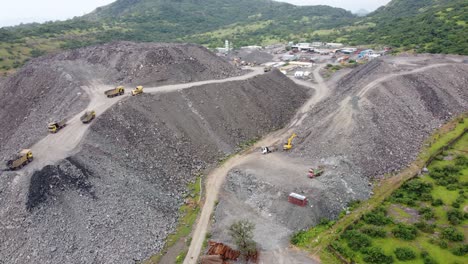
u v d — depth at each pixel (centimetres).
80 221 4784
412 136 7588
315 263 4606
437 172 6481
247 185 6169
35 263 4278
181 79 9069
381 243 4900
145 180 5969
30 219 4562
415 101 8612
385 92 8488
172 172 6525
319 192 5666
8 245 4416
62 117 7044
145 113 7219
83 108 7112
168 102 7831
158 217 5438
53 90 8425
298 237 5056
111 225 4931
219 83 9100
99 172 5494
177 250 4962
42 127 6938
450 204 5666
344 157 6606
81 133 6144
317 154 6869
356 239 4878
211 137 7706
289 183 5953
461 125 8244
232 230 4912
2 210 4694
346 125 7262
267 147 7481
